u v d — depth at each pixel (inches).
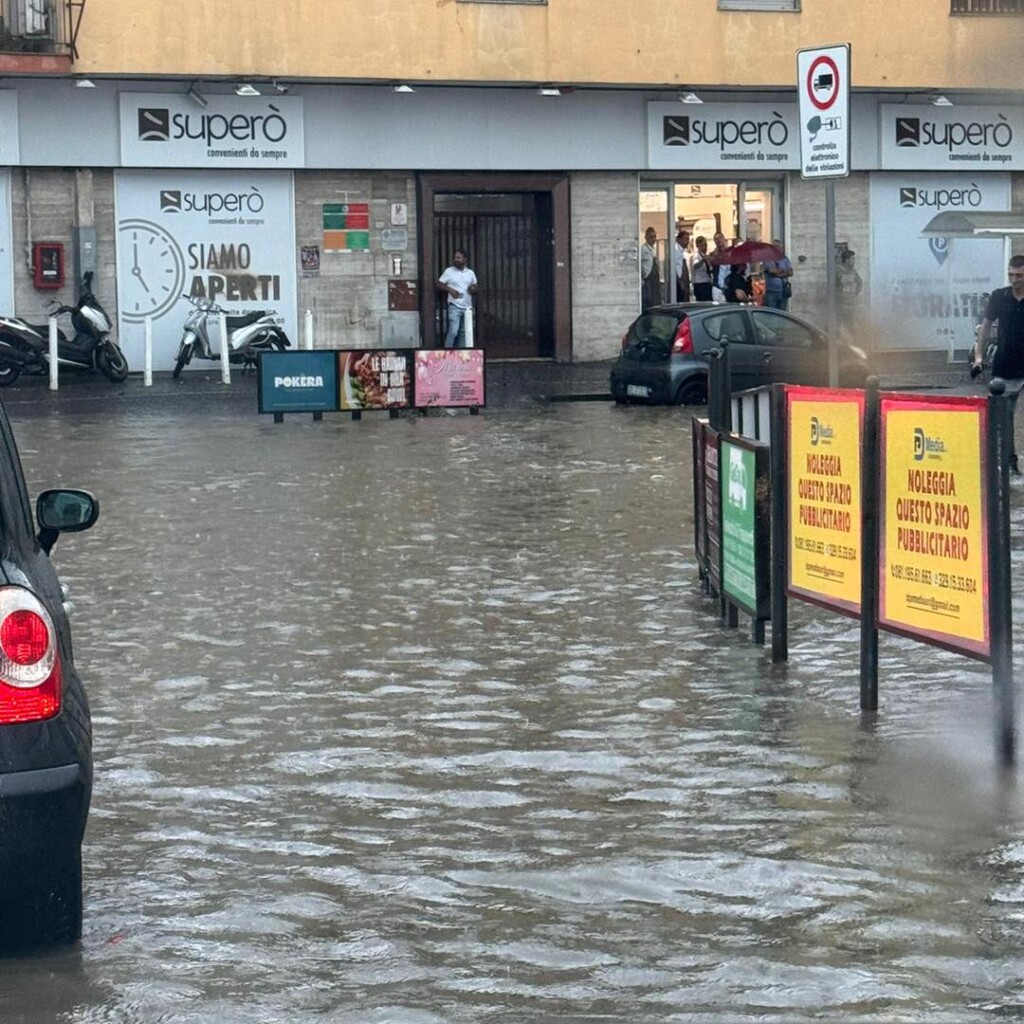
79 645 383.9
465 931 208.8
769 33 1341.0
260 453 757.3
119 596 439.2
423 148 1304.1
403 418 932.6
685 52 1322.6
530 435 831.1
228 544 516.7
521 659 365.1
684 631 390.9
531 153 1330.0
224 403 1024.9
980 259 1450.5
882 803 257.9
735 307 1000.2
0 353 1141.1
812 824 248.2
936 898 216.1
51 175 1232.8
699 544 440.5
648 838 244.2
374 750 295.6
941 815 251.0
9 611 191.6
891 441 301.9
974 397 278.7
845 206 1427.2
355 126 1285.7
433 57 1264.8
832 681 340.8
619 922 210.8
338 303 1302.9
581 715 317.4
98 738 306.2
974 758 281.9
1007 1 1403.8
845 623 399.2
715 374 426.9
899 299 1443.2
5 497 203.2
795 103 1386.6
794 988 187.9
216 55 1216.8
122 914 216.4
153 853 241.9
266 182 1280.8
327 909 217.8
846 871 227.3
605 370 1280.8
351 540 522.3
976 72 1401.3
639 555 491.8
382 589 445.1
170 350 1269.7
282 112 1268.5
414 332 1321.4
